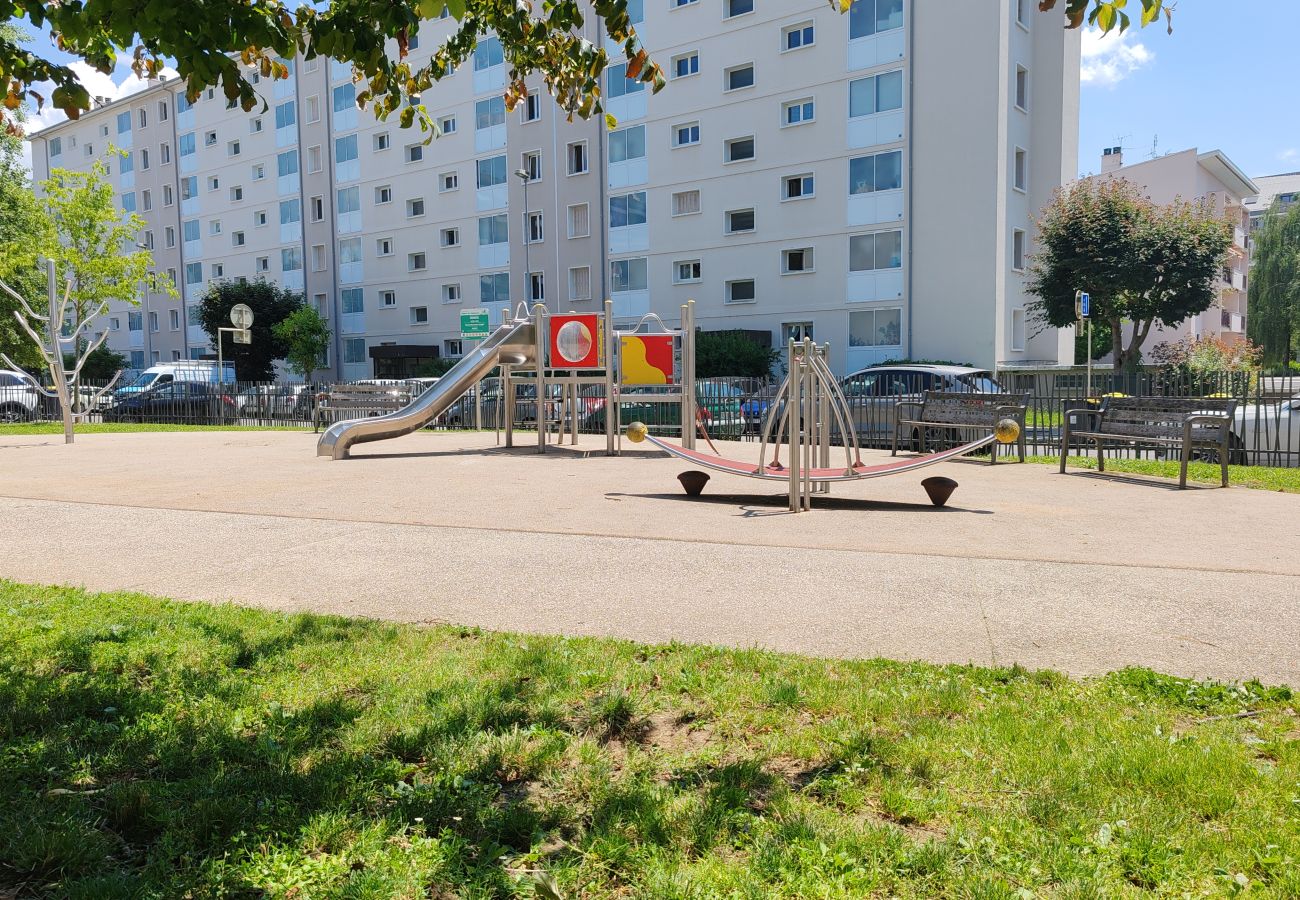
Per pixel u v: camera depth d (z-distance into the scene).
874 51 33.31
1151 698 3.52
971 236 31.89
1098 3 3.36
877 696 3.54
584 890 2.34
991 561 5.99
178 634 4.43
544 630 4.59
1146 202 29.98
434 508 8.37
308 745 3.16
